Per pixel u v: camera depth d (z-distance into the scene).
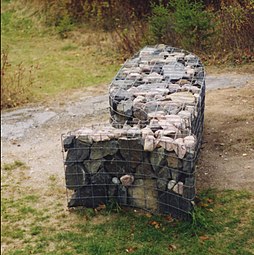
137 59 8.92
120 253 5.92
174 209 6.33
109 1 15.12
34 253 6.13
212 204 6.53
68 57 13.77
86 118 9.80
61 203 7.06
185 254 5.79
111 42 14.16
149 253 5.86
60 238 6.32
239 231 6.04
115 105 7.30
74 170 6.62
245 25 11.65
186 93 7.50
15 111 10.48
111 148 6.44
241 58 11.49
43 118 9.98
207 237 5.99
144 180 6.43
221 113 8.93
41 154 8.55
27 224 6.68
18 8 17.27
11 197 7.35
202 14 11.94
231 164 7.38
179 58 8.84
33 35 15.86
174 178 6.23
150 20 13.09
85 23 15.70
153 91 7.54
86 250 6.05
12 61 13.77
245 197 6.62
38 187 7.56
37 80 12.16
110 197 6.66
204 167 7.36
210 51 12.02
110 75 12.15
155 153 6.27
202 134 8.12
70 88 11.56
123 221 6.42
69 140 6.55
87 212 6.67
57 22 16.11
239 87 10.12
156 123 6.69
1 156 8.60
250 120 8.56
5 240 6.41
